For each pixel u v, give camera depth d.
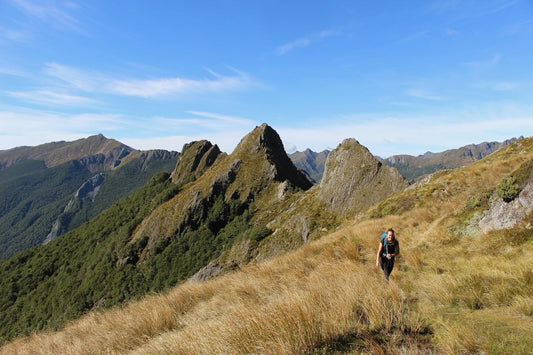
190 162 135.75
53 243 128.25
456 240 10.98
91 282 86.50
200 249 81.06
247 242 59.41
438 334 4.27
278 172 99.56
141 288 78.19
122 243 94.19
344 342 4.32
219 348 4.68
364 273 7.54
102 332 8.30
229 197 94.31
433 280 6.77
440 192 20.89
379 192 47.75
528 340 3.75
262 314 5.19
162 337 6.39
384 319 4.76
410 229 15.04
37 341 9.83
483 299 5.46
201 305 9.06
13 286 104.19
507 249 8.59
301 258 12.60
